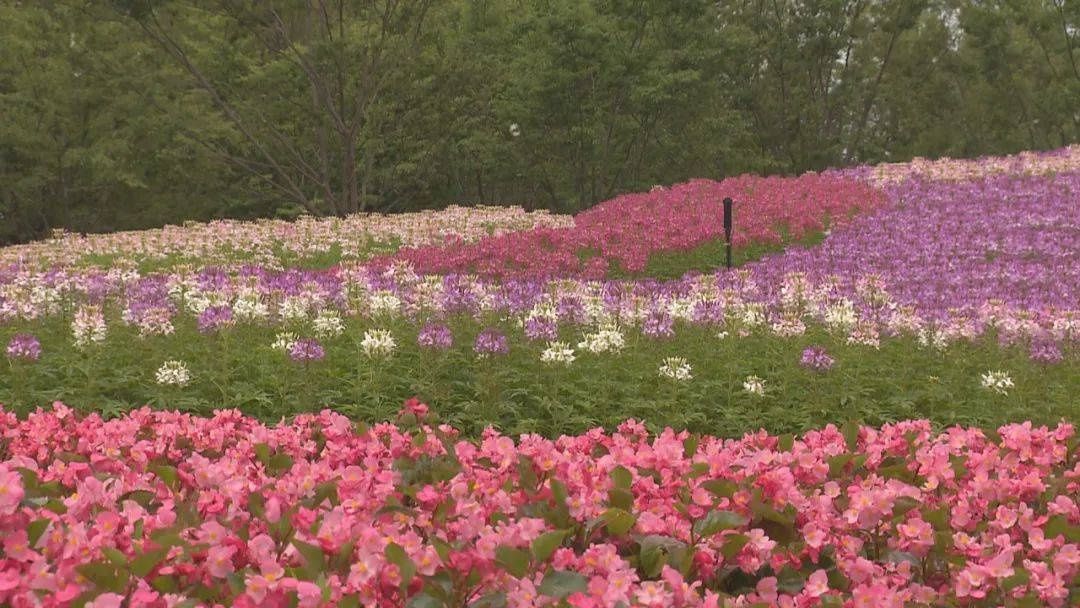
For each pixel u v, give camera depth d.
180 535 3.82
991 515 4.79
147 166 38.75
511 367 10.84
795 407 10.75
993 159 35.59
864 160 55.97
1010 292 17.17
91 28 36.94
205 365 10.84
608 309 12.84
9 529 3.79
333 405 10.16
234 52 38.03
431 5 39.31
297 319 12.44
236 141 39.91
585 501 4.31
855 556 4.17
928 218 25.67
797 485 4.93
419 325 12.20
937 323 12.94
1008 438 5.90
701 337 12.11
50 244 23.75
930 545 4.20
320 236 24.95
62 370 10.78
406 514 4.25
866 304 15.00
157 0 34.69
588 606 3.24
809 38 48.28
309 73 36.62
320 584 3.37
